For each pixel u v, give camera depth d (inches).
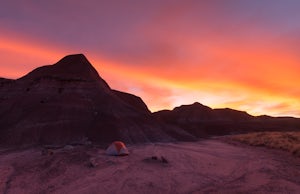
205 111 3641.7
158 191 618.5
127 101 2898.6
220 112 3833.7
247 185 665.6
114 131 1752.0
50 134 1622.8
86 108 1998.0
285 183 680.4
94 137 1664.6
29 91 2094.0
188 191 619.5
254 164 936.9
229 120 3607.3
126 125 1886.1
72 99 2031.3
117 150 1109.1
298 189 628.4
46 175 759.7
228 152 1258.6
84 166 874.1
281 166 895.7
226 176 764.6
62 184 672.4
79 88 2180.1
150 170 832.3
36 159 998.4
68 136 1643.7
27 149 1314.0
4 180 710.5
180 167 885.2
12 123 1739.7
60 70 2354.8
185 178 735.7
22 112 1870.1
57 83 2161.7
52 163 910.4
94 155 1088.2
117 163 929.5
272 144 1398.9
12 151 1246.3
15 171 813.2
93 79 2364.7
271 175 767.7
